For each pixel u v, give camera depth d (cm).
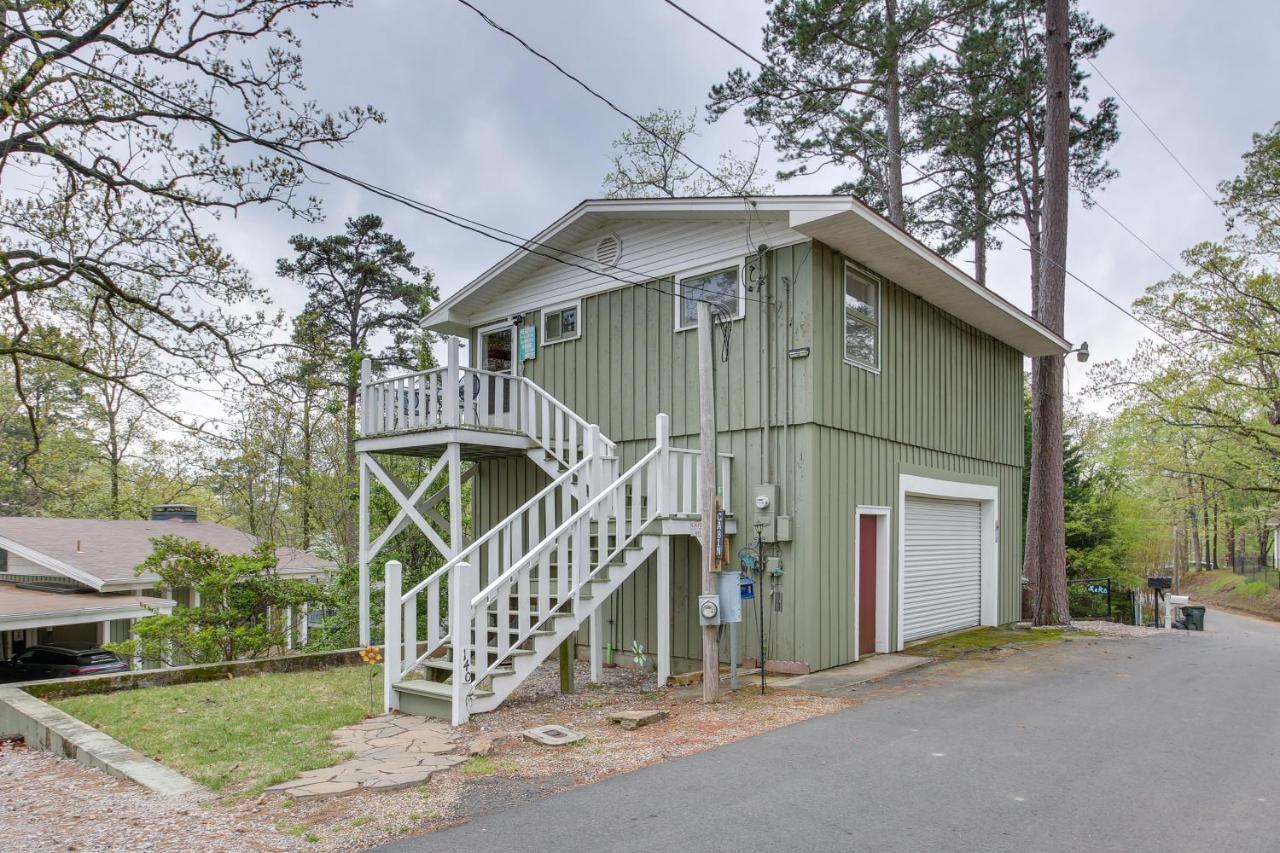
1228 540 4581
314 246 2706
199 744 593
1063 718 680
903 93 1984
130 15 938
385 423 1063
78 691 783
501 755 563
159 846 391
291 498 1856
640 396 1109
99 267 1021
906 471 1136
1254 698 777
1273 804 466
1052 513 1505
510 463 1282
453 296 1319
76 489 2547
